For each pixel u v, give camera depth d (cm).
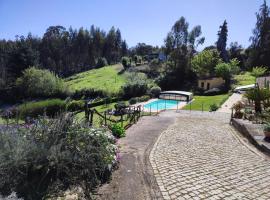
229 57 7169
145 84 4462
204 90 4762
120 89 4556
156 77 5953
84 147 630
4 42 8812
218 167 770
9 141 571
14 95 5122
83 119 759
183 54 5991
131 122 1616
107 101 4034
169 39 6256
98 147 667
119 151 856
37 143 592
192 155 891
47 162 561
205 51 5488
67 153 582
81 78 7144
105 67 8831
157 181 649
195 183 645
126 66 7612
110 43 11412
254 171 742
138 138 1138
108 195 564
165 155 877
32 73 4947
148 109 2927
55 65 9094
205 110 2695
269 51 6347
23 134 630
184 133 1291
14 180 525
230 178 684
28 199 498
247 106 2148
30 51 6544
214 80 4862
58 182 554
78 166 605
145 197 562
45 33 10419
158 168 743
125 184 623
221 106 2905
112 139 839
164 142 1071
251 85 4409
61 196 524
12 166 526
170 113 2402
